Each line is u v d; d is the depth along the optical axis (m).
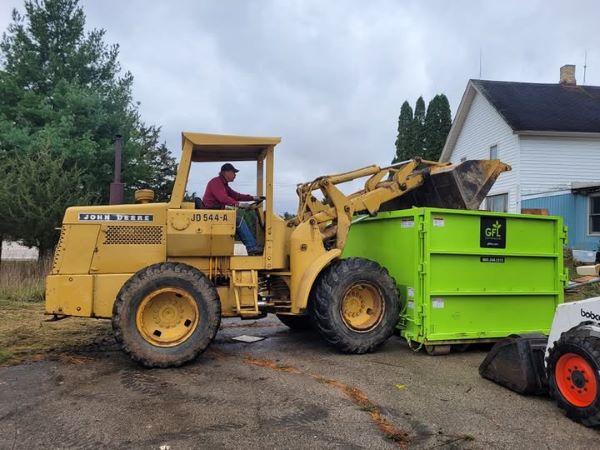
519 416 4.19
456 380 5.13
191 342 5.50
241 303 6.02
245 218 6.57
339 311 6.09
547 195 18.17
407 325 6.44
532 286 6.74
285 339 7.08
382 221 7.02
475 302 6.43
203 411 4.19
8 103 17.06
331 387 4.82
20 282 11.50
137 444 3.59
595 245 16.88
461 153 23.44
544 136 18.39
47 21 18.06
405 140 31.44
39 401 4.42
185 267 5.59
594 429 3.94
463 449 3.57
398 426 3.94
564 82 22.81
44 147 14.20
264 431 3.81
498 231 6.55
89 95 16.97
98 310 5.62
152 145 21.42
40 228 13.06
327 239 6.55
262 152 6.50
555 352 4.26
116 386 4.83
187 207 5.95
